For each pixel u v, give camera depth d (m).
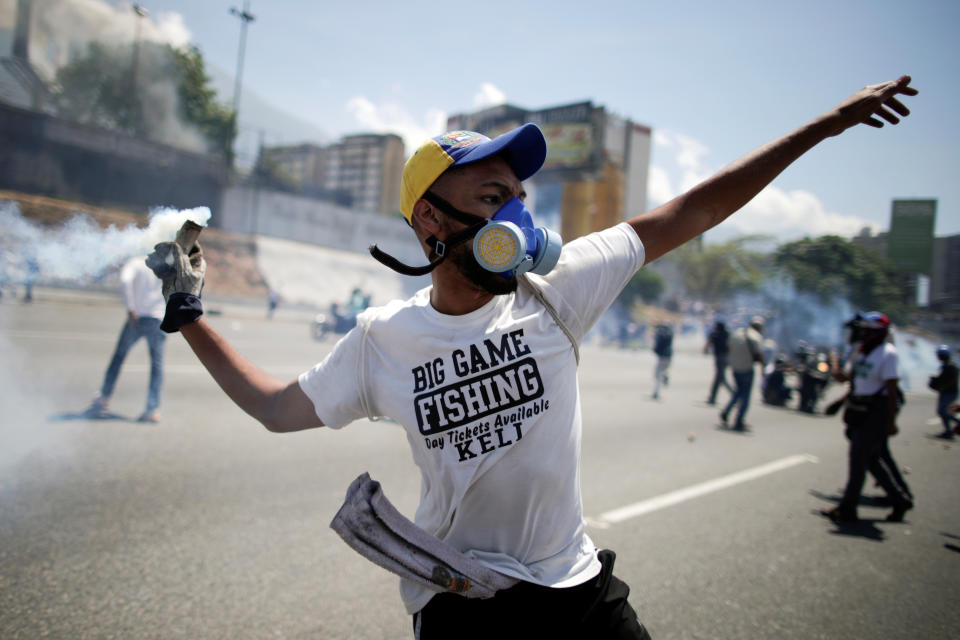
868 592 3.44
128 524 3.51
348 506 1.22
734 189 1.43
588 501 4.73
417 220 1.29
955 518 5.09
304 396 1.40
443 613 1.33
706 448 7.17
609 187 63.47
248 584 2.98
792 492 5.52
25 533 3.29
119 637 2.46
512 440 1.25
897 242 30.64
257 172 43.28
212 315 22.64
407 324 1.30
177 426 5.75
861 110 1.47
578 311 1.32
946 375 10.11
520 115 50.50
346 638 2.59
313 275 37.59
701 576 3.50
